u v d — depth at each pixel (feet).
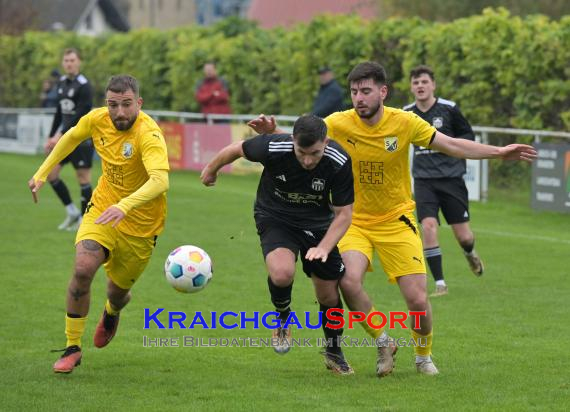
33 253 108.47
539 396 55.57
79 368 62.80
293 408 53.21
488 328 74.02
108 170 61.52
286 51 202.49
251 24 249.75
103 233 60.44
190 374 61.46
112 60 259.80
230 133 188.14
